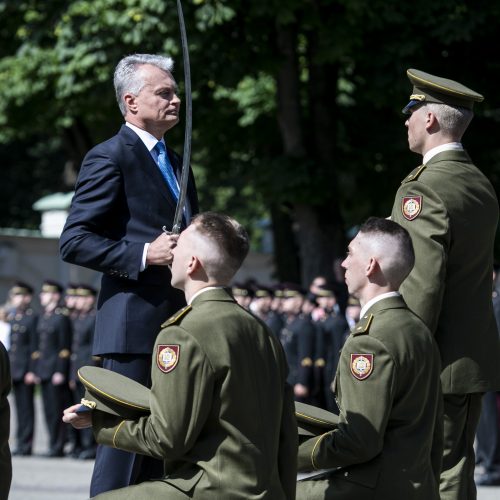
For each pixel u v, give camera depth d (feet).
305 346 74.02
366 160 85.66
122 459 26.35
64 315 76.23
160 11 71.77
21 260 139.95
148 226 26.76
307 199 80.84
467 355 27.35
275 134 92.89
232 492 21.27
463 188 27.27
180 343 21.44
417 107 28.12
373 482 24.11
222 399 21.40
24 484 58.59
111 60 75.82
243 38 76.28
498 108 80.74
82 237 25.96
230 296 22.56
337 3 73.41
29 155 171.32
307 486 24.94
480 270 27.73
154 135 27.35
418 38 73.67
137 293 26.48
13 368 77.05
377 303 24.81
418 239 26.71
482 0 73.31
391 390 23.86
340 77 89.71
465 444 28.14
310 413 25.68
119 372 26.63
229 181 136.77
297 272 100.42
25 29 82.89
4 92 85.40
